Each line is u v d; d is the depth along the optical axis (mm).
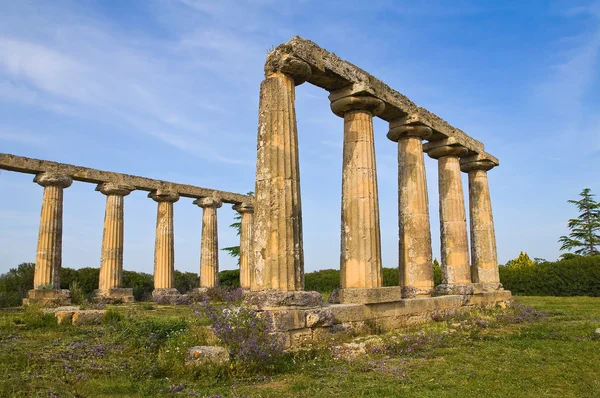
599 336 12156
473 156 21969
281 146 11391
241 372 8453
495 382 7898
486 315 17375
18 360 8992
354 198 13859
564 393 7246
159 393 7273
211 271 31969
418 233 16484
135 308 22281
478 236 22031
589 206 59250
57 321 14445
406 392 7324
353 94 13875
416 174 16797
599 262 34281
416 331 13492
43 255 23734
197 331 10734
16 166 23047
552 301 27594
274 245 10945
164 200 29938
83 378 7996
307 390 7406
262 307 10586
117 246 27125
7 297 25828
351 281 13586
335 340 11242
